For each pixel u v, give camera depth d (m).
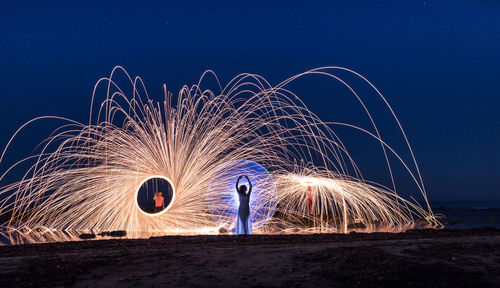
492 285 3.48
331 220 16.81
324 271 3.83
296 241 7.02
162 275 3.87
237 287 3.45
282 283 3.53
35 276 3.85
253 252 4.89
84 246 6.60
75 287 3.58
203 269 4.06
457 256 4.47
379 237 7.61
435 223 16.95
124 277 3.85
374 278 3.58
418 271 3.78
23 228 14.05
